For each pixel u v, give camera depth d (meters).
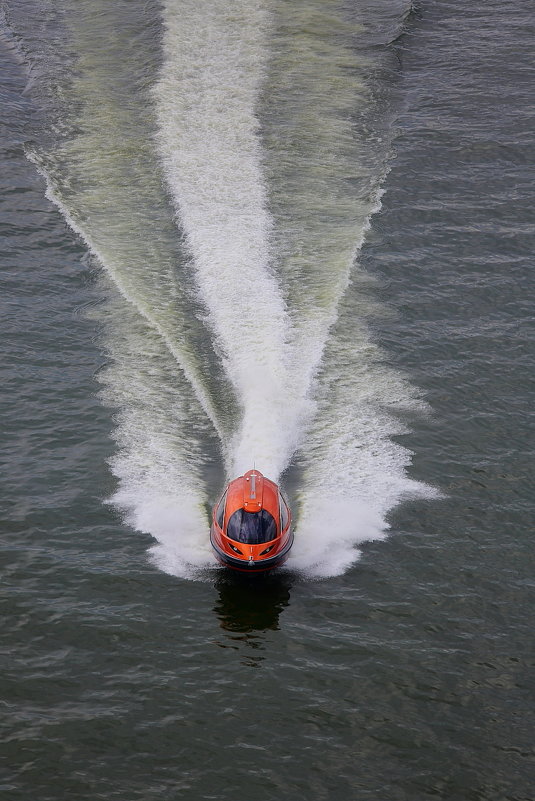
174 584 66.56
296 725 56.91
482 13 149.88
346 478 75.69
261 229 104.19
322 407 82.69
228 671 60.31
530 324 92.88
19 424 80.38
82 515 72.00
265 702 58.28
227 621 63.91
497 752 55.31
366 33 143.00
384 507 73.12
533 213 108.56
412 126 122.94
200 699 58.38
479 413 82.56
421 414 82.38
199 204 107.88
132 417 81.44
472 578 67.19
